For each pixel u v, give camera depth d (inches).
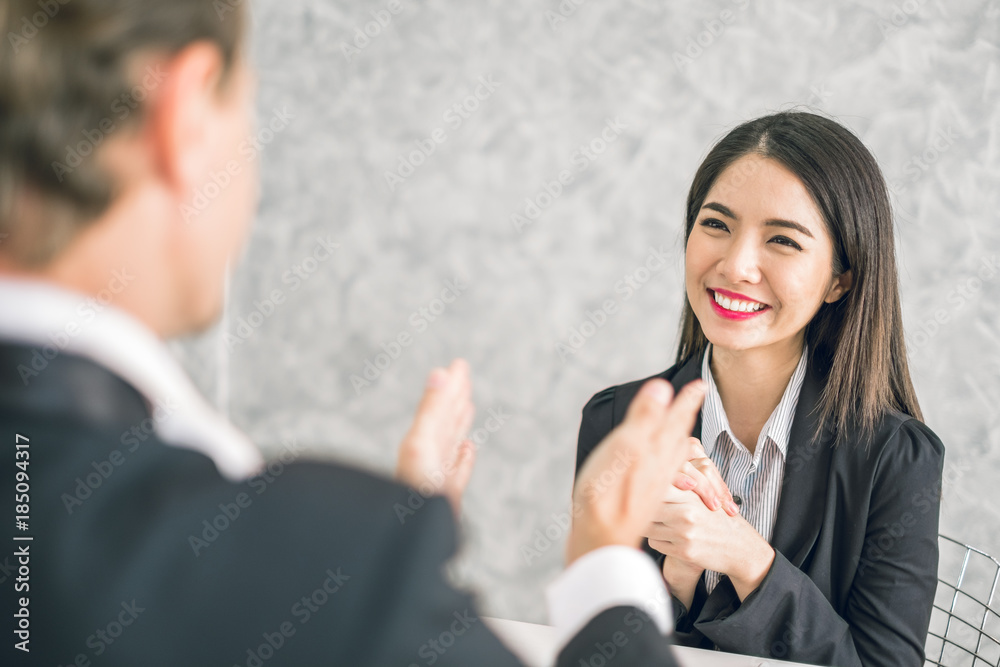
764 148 37.2
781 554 35.9
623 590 13.8
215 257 11.5
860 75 66.7
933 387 66.9
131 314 11.1
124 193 10.5
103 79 10.0
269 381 82.5
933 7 64.9
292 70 79.3
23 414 9.7
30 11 9.9
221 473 10.5
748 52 69.0
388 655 9.4
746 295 37.4
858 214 36.9
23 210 10.1
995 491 66.6
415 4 76.2
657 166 72.2
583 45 72.7
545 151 74.6
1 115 9.9
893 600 37.1
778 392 41.1
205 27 10.4
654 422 16.3
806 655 35.3
